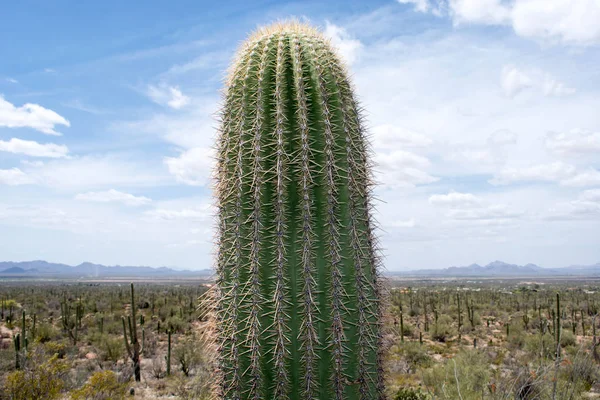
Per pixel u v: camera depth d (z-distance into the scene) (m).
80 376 17.28
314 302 4.41
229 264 4.63
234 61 5.38
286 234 4.54
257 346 4.39
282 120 4.73
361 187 4.85
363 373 4.46
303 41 5.10
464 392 10.65
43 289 97.12
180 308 46.56
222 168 4.93
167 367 20.64
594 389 9.63
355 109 5.11
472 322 38.28
